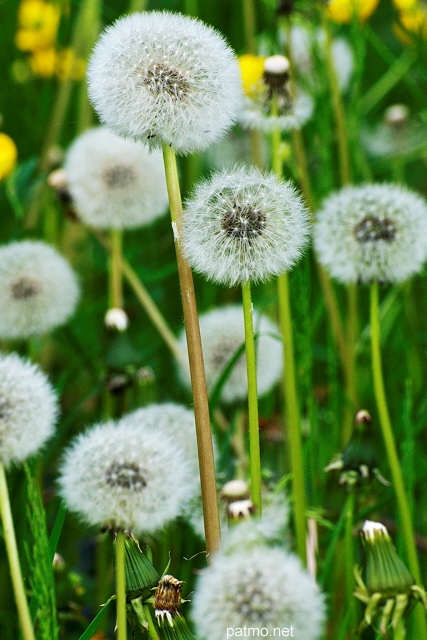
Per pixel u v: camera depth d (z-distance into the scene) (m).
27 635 0.69
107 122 0.72
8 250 0.90
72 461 0.71
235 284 0.72
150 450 0.71
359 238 0.80
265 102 0.80
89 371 0.96
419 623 0.75
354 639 0.75
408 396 0.81
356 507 0.84
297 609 0.66
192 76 0.71
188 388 0.91
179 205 0.71
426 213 0.81
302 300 0.82
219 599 0.66
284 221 0.72
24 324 0.89
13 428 0.71
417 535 0.86
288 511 0.79
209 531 0.70
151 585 0.71
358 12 0.96
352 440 0.77
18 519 0.80
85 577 0.89
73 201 0.94
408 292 0.99
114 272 0.93
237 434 0.89
